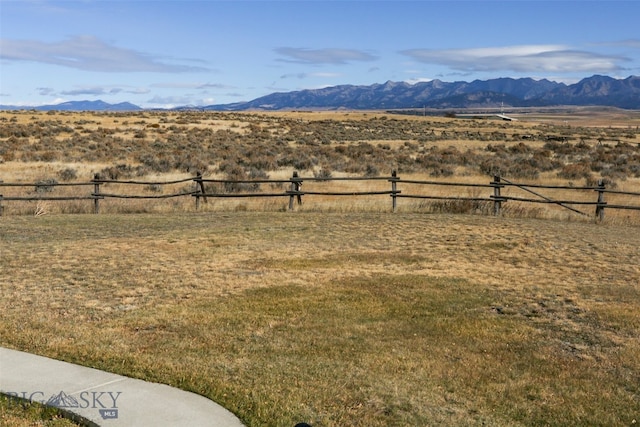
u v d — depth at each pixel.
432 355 6.80
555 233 14.85
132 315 7.95
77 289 9.23
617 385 6.14
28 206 18.73
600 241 13.95
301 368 6.28
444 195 23.81
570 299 9.05
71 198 18.33
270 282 9.83
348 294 9.18
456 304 8.77
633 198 24.42
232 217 17.14
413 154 44.50
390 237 14.04
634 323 8.00
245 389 5.62
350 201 20.77
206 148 46.12
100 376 5.82
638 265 11.51
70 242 13.11
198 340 7.05
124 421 4.84
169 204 19.97
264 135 59.75
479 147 51.38
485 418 5.35
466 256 12.15
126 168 31.89
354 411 5.32
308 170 33.03
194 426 4.80
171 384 5.70
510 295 9.28
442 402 5.63
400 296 9.13
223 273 10.41
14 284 9.44
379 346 7.02
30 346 6.65
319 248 12.73
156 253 12.00
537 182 29.09
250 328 7.53
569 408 5.61
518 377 6.27
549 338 7.44
